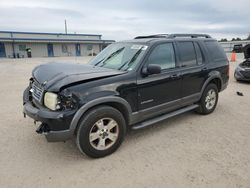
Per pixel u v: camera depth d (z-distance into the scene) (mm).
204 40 5223
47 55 43688
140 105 3811
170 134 4242
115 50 4488
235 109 5809
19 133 4273
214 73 5199
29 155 3490
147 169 3107
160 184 2787
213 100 5426
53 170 3102
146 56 3861
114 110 3434
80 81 3150
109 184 2801
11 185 2777
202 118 5117
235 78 10086
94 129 3326
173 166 3172
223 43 33656
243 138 4062
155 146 3770
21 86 9141
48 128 3076
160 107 4141
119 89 3451
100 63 4391
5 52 39531
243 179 2869
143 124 3943
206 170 3066
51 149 3682
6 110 5680
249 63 9688
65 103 3033
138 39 4594
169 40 4340
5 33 41688
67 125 3035
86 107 3109
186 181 2838
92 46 49312
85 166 3201
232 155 3459
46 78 3373
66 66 3934
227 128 4531
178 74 4348
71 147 3756
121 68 3867
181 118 5109
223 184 2775
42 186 2764
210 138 4070
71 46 46406
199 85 4918
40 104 3307
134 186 2758
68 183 2824
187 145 3799
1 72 14492
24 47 41031
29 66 19453
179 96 4488
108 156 3469
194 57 4812
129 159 3373
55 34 46938
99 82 3285
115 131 3539
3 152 3568
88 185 2785
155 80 3936
